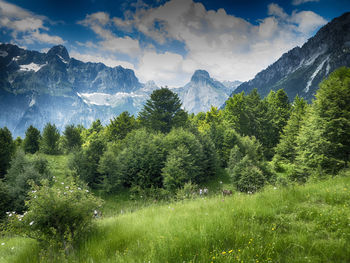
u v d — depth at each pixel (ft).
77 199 16.28
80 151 118.73
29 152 172.76
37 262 12.82
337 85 81.76
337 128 71.92
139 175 108.17
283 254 9.18
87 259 11.10
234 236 11.10
